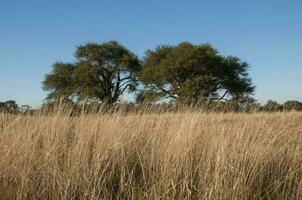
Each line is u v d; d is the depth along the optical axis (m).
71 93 42.12
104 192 5.53
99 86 43.84
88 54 43.66
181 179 5.80
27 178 5.46
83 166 5.77
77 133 6.95
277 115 9.20
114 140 6.53
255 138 6.82
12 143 6.12
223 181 5.65
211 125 7.55
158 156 6.32
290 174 6.07
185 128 6.77
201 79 34.53
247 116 8.29
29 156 5.87
